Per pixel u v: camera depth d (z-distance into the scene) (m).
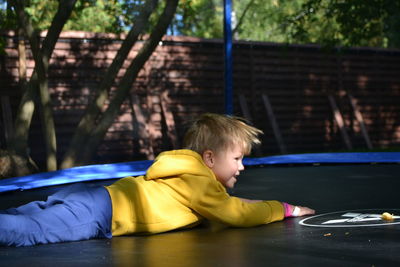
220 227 1.74
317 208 2.17
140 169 4.43
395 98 9.49
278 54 8.45
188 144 1.81
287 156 5.32
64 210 1.56
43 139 6.75
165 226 1.66
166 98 7.64
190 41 7.77
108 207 1.62
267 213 1.77
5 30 6.54
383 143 9.41
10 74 6.60
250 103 8.23
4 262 1.24
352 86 9.09
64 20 5.49
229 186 1.83
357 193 2.67
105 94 5.83
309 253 1.24
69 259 1.25
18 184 3.34
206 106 7.95
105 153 7.24
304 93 8.67
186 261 1.18
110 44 7.29
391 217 1.78
